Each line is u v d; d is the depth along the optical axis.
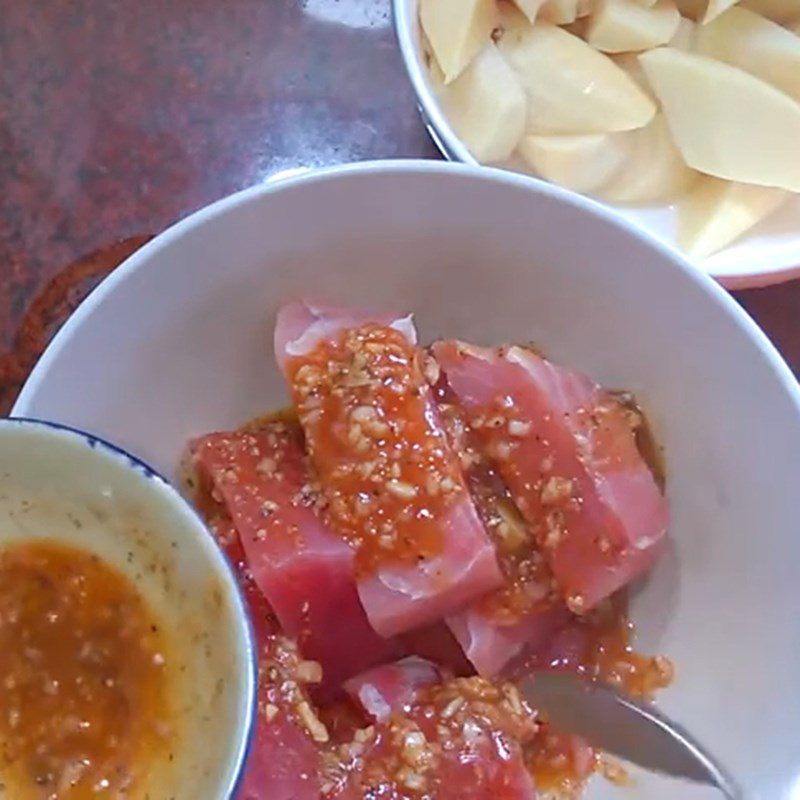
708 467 0.32
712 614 0.32
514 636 0.31
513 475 0.31
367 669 0.31
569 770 0.31
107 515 0.27
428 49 0.35
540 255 0.32
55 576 0.28
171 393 0.33
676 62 0.35
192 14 0.39
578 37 0.37
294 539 0.30
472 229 0.31
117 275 0.30
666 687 0.32
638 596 0.33
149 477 0.26
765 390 0.30
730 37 0.36
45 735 0.27
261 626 0.30
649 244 0.30
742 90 0.35
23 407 0.29
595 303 0.32
